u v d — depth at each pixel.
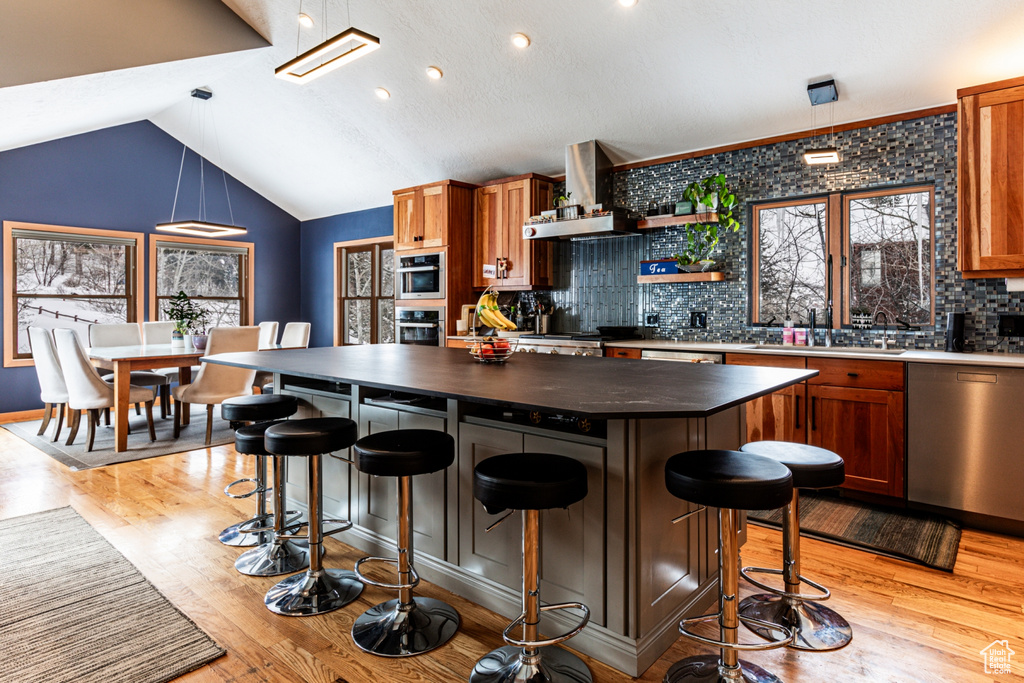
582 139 4.63
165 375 5.41
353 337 7.38
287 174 6.75
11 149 5.46
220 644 1.86
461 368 2.45
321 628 1.96
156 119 6.34
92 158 5.97
